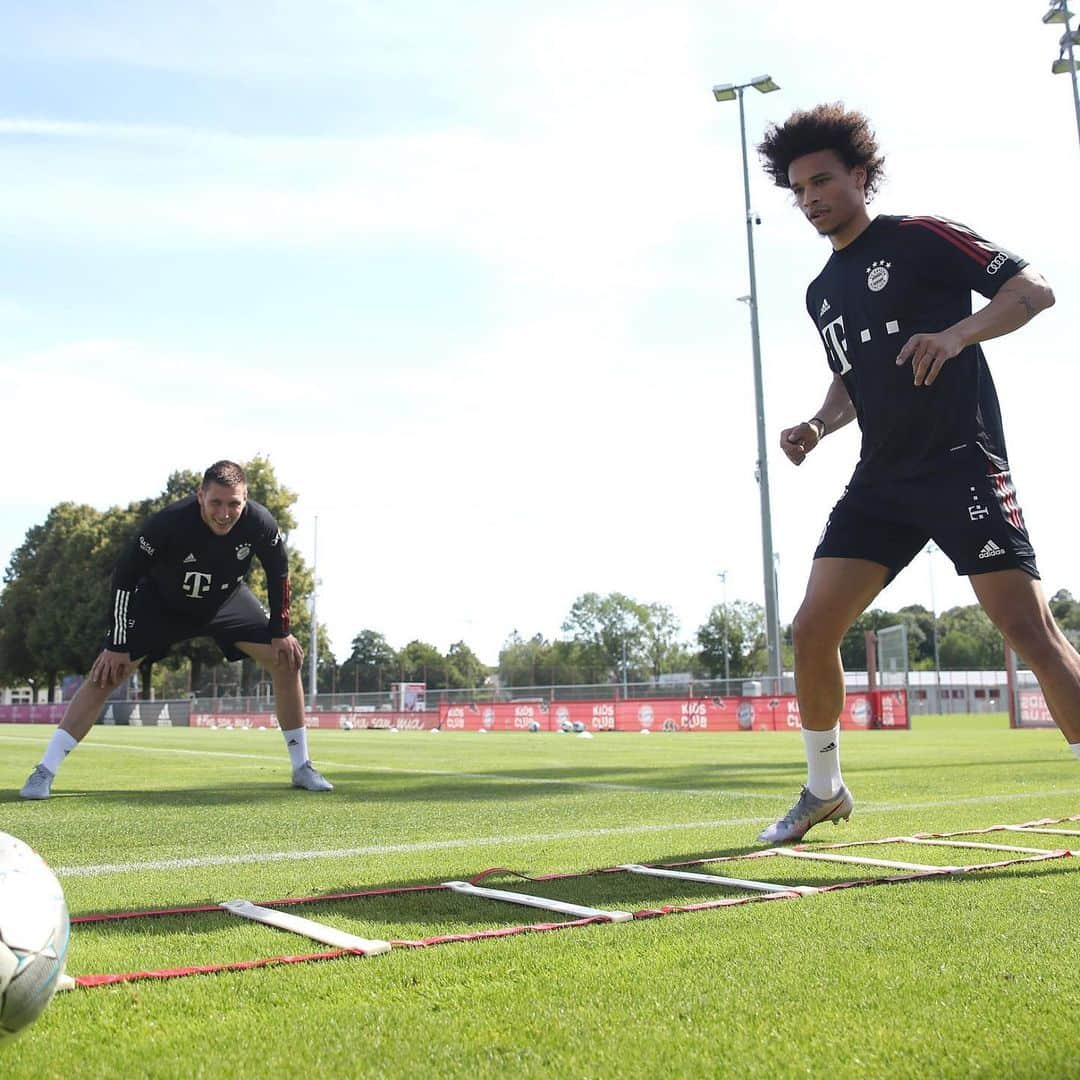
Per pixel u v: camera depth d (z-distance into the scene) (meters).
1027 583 3.33
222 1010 1.77
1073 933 2.32
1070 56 16.34
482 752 13.77
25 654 55.88
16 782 7.59
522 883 3.04
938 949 2.17
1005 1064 1.50
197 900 2.82
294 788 6.99
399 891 2.88
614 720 30.83
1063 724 3.29
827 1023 1.69
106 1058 1.54
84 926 2.45
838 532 3.80
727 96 26.81
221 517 5.81
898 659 35.12
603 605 113.19
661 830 4.57
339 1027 1.68
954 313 3.46
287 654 6.65
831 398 4.21
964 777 7.76
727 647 83.88
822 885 2.98
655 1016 1.74
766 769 9.54
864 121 3.67
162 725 45.38
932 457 3.44
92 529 50.72
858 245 3.65
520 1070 1.49
